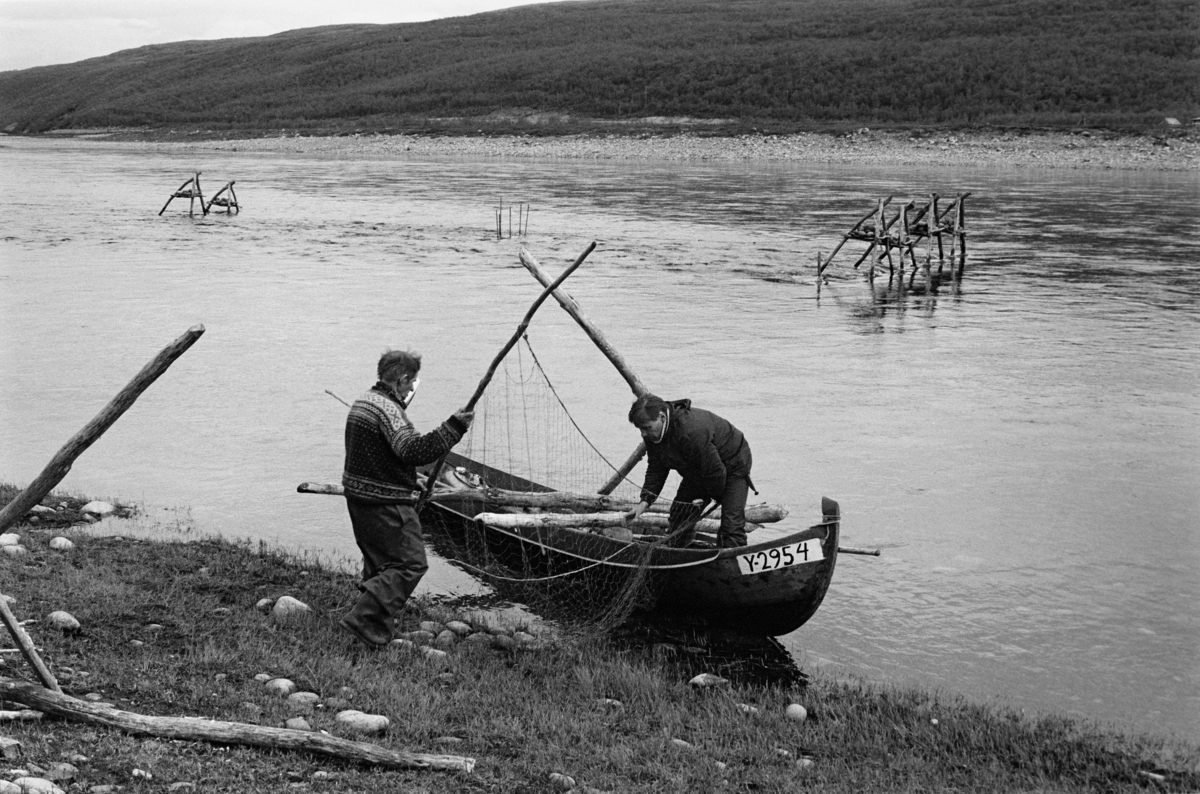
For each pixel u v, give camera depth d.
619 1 190.12
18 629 6.19
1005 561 11.41
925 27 118.12
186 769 5.60
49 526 11.43
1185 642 9.66
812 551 9.35
